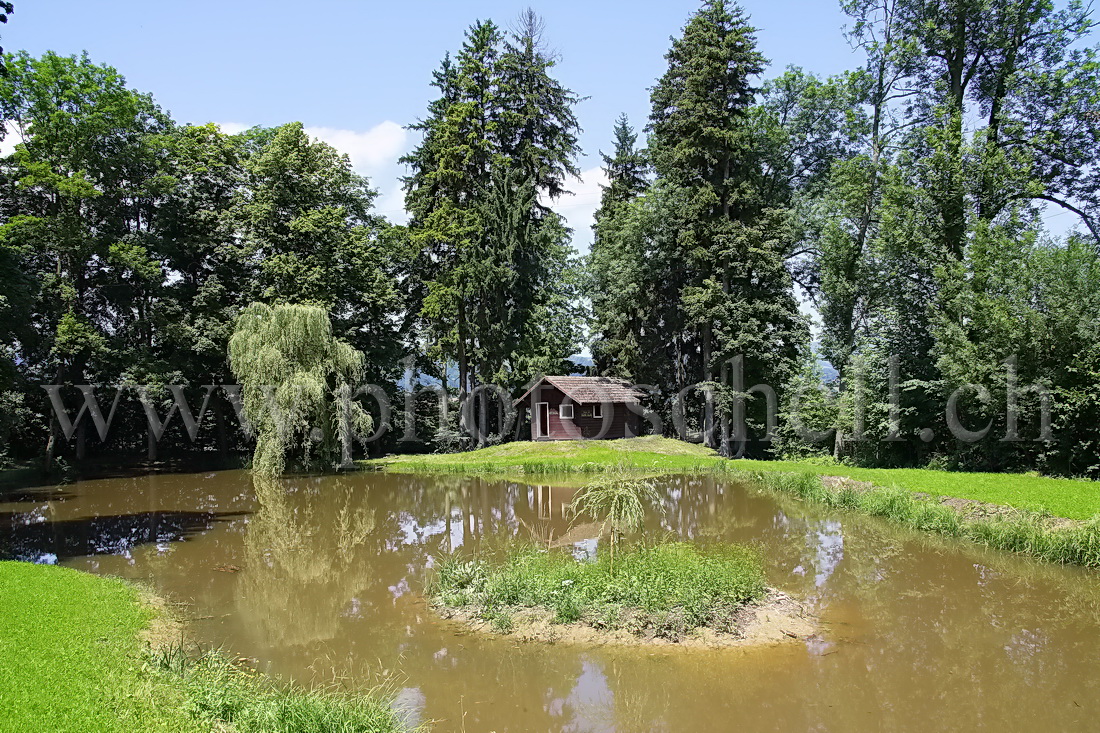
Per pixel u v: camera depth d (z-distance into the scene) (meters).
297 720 7.25
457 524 19.77
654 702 8.41
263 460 29.17
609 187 47.62
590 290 43.56
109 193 33.22
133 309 35.88
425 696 8.67
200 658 9.49
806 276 39.44
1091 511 15.92
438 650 10.06
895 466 29.11
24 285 25.45
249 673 9.20
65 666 8.22
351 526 19.62
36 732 6.43
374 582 13.74
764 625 10.67
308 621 11.44
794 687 8.75
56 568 13.67
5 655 8.43
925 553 15.37
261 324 29.56
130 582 13.52
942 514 17.38
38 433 35.56
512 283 39.88
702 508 21.31
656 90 40.12
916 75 30.17
